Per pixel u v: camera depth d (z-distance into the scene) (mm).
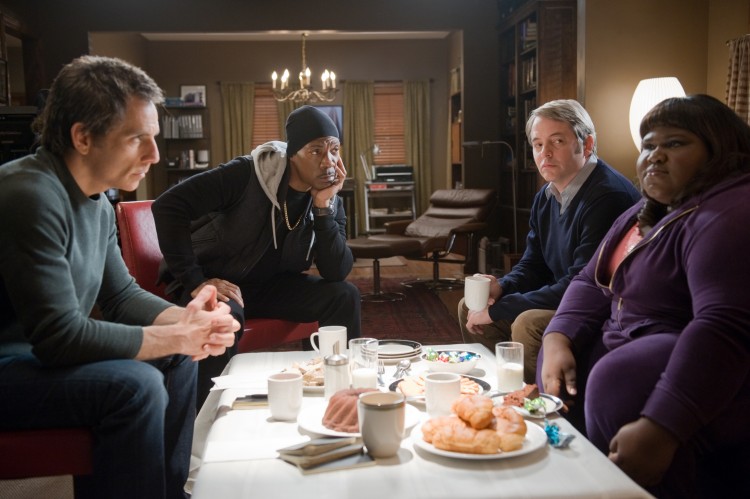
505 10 7410
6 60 6527
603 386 1555
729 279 1391
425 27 7660
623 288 1736
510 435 1253
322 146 2541
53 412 1432
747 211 1424
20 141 5496
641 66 4848
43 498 1983
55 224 1447
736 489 1477
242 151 9953
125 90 1485
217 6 7461
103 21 7391
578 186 2346
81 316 1456
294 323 2760
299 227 2680
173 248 2430
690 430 1340
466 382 1643
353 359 1763
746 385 1425
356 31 7613
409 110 10047
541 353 1962
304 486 1149
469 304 2271
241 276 2650
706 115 1577
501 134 7797
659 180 1621
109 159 1518
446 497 1096
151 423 1451
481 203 6488
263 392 1667
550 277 2621
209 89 9906
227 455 1280
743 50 4234
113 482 1435
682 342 1393
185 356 1884
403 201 10141
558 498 1089
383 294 5812
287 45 9898
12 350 1565
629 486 1120
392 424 1243
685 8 4840
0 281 1477
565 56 6305
